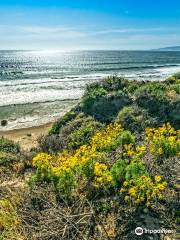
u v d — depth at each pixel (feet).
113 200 20.01
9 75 206.49
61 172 21.49
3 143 37.22
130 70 242.37
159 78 159.33
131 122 40.29
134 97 47.19
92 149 25.31
